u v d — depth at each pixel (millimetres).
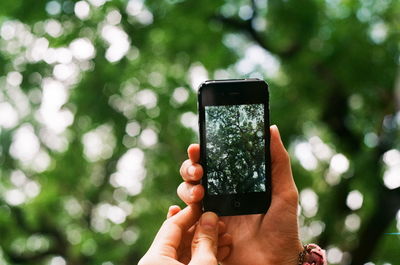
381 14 9805
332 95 9594
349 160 9641
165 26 9281
